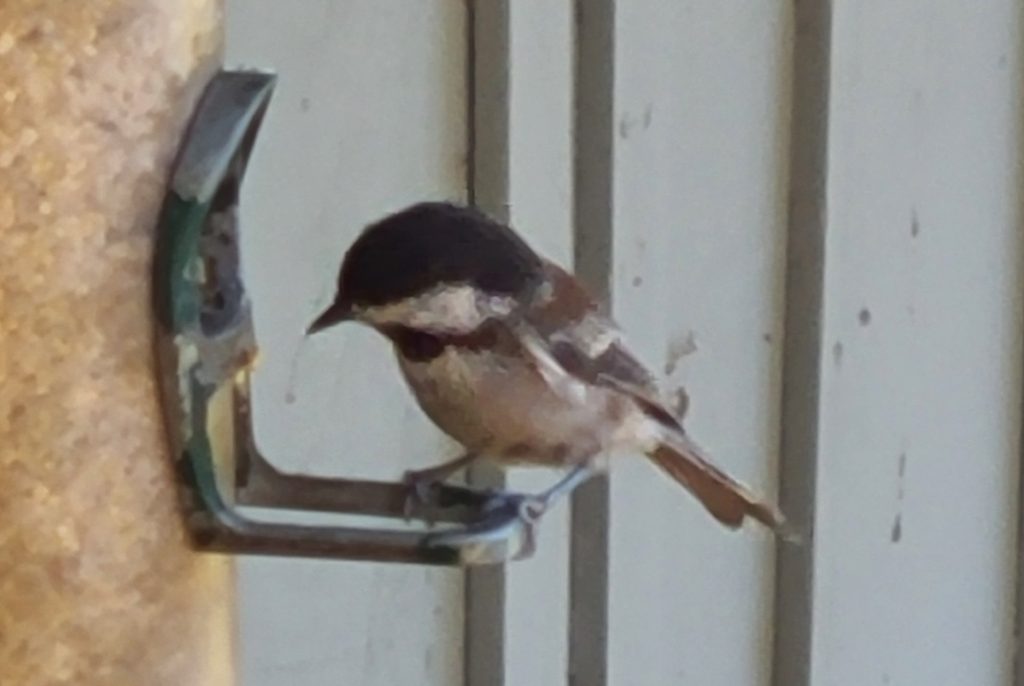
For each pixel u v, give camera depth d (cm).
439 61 315
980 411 428
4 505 189
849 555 398
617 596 353
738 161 362
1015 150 425
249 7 288
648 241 346
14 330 187
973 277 420
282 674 309
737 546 378
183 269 190
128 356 193
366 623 321
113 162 189
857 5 378
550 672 346
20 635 192
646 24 338
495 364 271
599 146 334
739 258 366
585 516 348
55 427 190
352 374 312
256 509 223
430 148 316
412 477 281
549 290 278
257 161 292
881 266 394
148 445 195
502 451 281
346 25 302
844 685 403
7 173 185
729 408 371
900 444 407
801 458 384
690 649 372
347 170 305
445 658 334
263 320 296
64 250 188
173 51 190
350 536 196
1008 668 448
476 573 334
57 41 185
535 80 323
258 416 297
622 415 285
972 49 409
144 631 198
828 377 384
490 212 320
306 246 301
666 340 353
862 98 383
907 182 398
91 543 194
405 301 266
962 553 430
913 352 407
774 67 367
